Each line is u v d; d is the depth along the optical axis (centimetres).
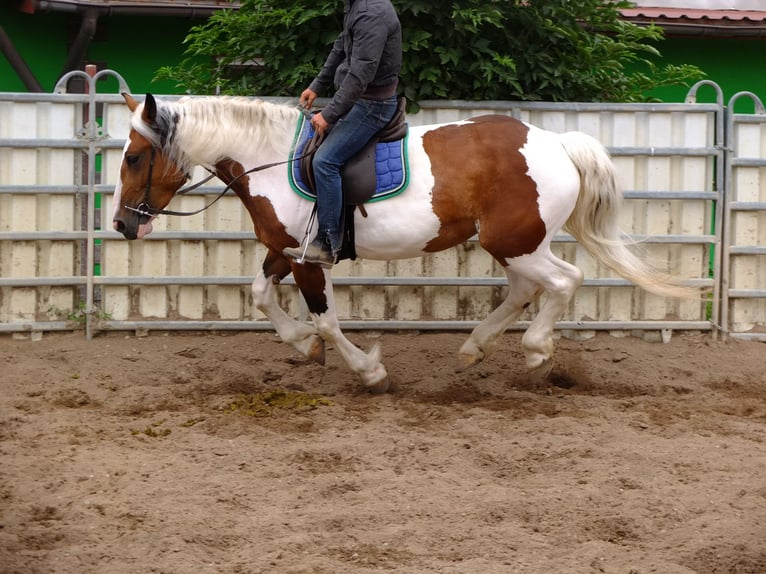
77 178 782
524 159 617
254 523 435
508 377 708
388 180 612
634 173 795
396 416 609
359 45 580
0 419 592
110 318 785
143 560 397
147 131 622
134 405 639
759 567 398
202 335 789
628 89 863
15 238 772
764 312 816
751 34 1145
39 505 453
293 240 633
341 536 422
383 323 788
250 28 770
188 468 507
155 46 1150
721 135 792
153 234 775
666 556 404
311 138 624
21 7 1071
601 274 800
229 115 627
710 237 798
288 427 582
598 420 602
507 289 799
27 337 785
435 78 754
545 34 772
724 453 538
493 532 423
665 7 1174
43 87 1143
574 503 462
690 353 771
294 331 688
